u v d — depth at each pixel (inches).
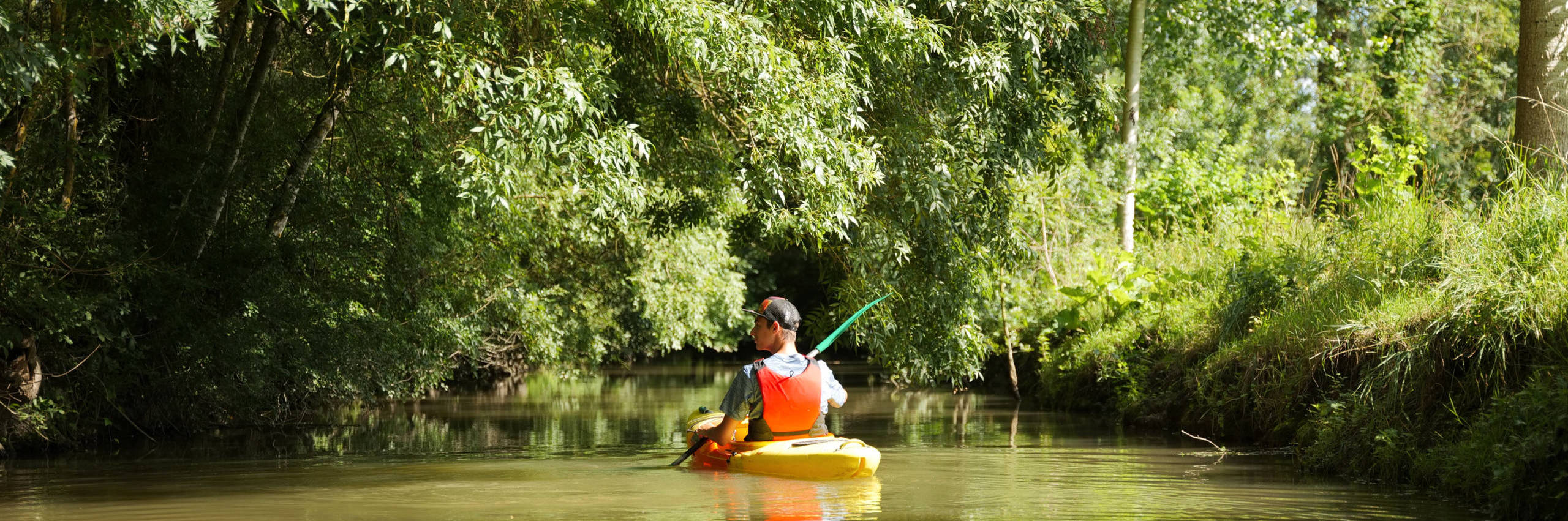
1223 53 971.9
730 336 1179.3
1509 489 204.2
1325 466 276.5
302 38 475.2
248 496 224.1
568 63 310.8
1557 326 242.1
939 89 378.9
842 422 450.9
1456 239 301.9
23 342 337.4
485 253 615.2
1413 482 246.1
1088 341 544.7
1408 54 887.7
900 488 232.4
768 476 250.8
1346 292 350.3
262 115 454.9
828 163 324.8
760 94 308.2
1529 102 356.5
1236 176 805.2
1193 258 550.3
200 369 415.5
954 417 482.0
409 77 318.3
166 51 418.6
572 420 468.4
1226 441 356.5
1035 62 385.7
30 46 232.2
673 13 283.6
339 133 510.3
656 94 402.9
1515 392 241.0
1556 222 274.4
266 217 470.6
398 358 526.3
